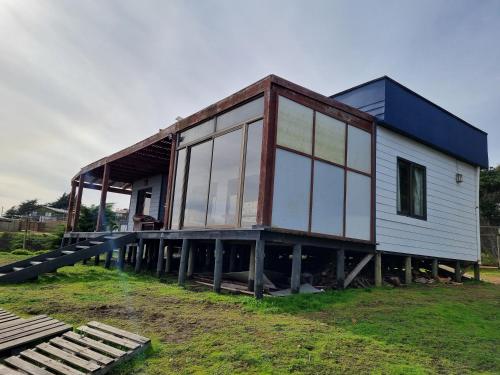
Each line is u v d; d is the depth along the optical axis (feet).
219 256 21.48
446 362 11.23
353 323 15.28
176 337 12.67
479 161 36.83
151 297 19.22
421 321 16.15
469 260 34.86
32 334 11.84
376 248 25.86
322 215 22.50
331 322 15.25
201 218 25.58
